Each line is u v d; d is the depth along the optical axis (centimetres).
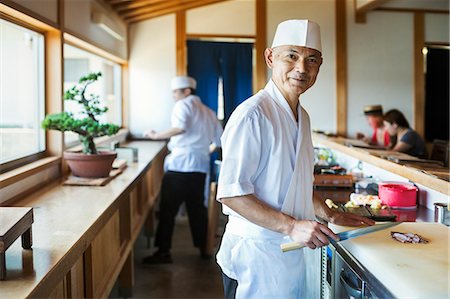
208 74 608
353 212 206
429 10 622
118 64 596
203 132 412
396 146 467
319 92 618
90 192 263
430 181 201
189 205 416
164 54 599
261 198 169
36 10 280
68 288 199
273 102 169
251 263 173
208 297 336
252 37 603
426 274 130
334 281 173
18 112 303
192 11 596
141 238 496
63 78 329
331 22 614
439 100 636
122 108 602
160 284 359
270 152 164
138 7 540
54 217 207
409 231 173
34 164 278
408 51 624
